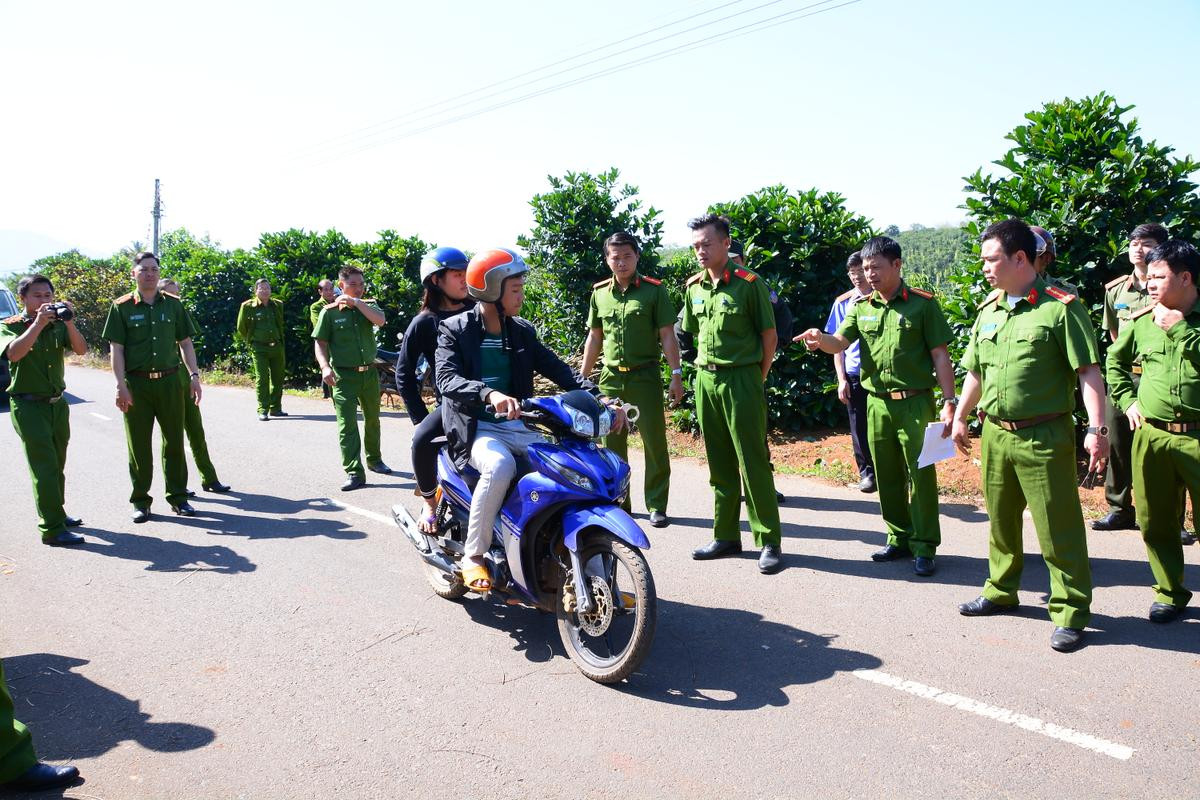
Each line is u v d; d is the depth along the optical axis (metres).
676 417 10.12
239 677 4.25
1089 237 7.35
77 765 3.49
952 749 3.41
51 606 5.26
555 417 4.22
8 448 10.40
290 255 18.11
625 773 3.34
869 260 5.37
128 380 7.04
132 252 34.84
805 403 9.82
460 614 5.04
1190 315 4.31
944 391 5.28
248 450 10.24
